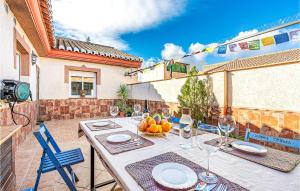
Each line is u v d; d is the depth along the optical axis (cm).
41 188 204
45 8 333
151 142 152
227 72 378
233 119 156
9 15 284
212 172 97
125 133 184
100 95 751
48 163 179
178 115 437
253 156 121
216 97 394
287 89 287
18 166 259
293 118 277
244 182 86
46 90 634
